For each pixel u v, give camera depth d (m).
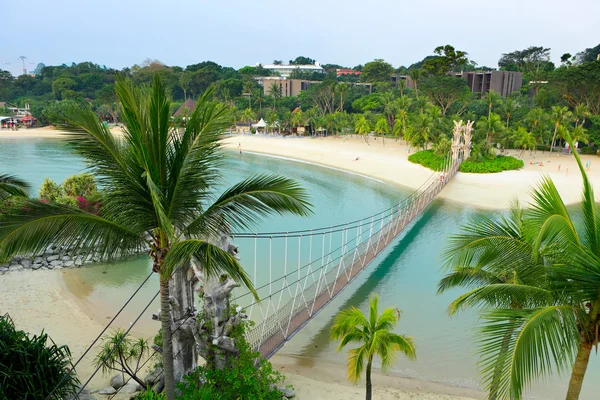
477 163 61.50
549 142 77.50
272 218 44.22
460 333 22.70
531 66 123.38
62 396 12.99
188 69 170.38
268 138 101.44
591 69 74.56
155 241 10.18
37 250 8.91
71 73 155.38
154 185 8.38
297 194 9.81
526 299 10.31
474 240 11.64
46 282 26.17
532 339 8.45
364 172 66.44
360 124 92.12
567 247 9.46
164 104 9.23
